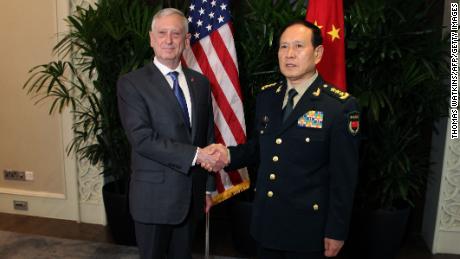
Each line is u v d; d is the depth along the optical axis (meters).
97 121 2.59
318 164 1.37
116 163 2.62
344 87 2.15
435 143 2.67
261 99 1.54
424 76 2.15
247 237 2.49
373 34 2.21
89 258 2.47
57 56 2.79
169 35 1.56
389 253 2.42
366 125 2.36
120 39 2.44
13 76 2.91
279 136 1.41
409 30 2.23
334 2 2.15
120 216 2.59
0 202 3.14
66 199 3.04
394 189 2.37
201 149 1.54
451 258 2.59
